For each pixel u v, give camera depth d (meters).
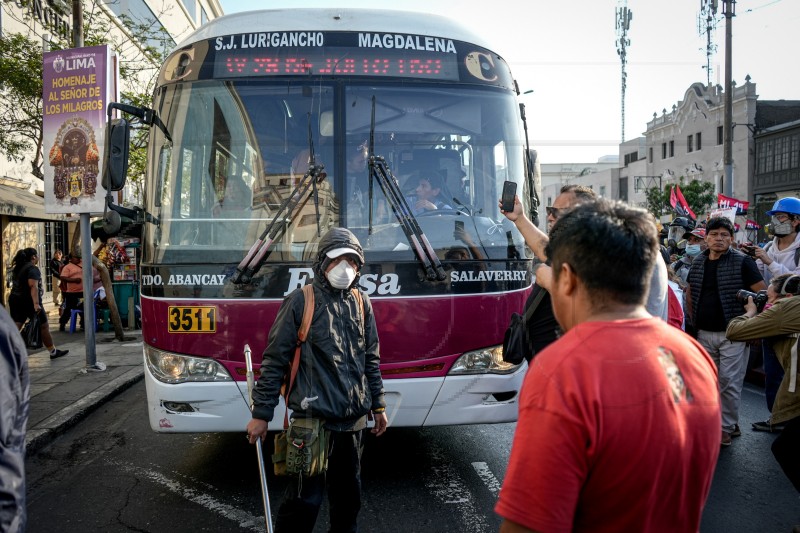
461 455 5.21
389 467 4.94
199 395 4.17
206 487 4.64
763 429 5.86
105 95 8.22
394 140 4.50
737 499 4.32
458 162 4.57
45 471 5.10
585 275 1.61
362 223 4.32
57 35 14.44
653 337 1.56
